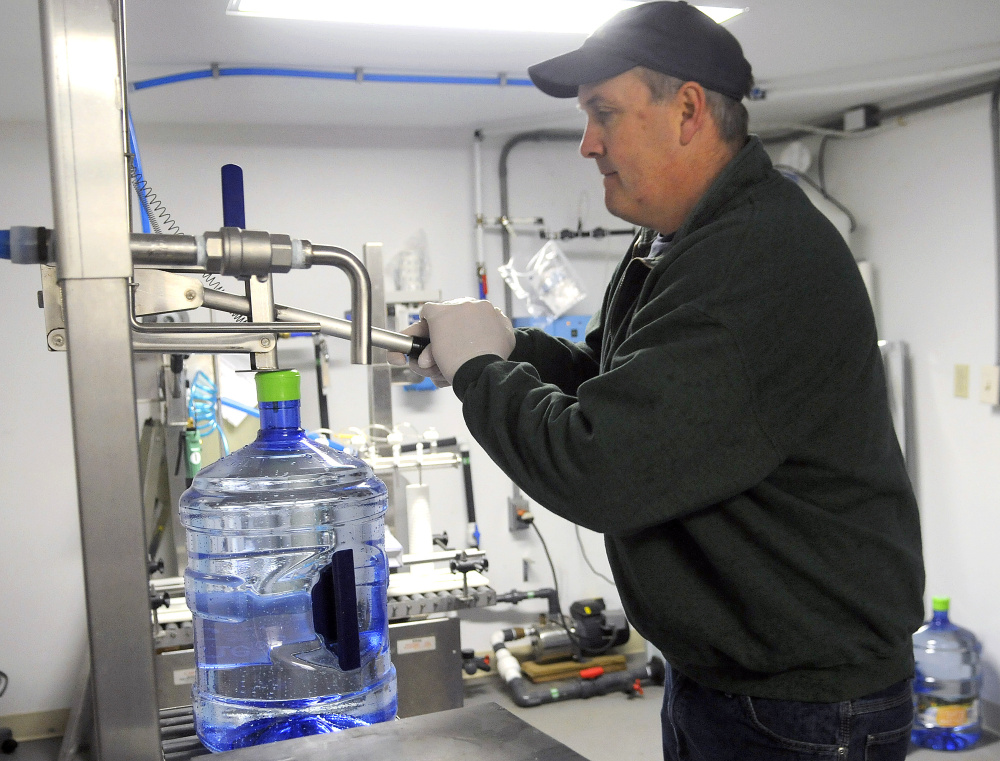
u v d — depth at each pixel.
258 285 0.84
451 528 3.80
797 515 1.06
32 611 3.32
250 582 1.04
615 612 3.91
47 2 0.65
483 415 1.03
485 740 0.76
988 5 2.37
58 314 0.79
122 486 0.68
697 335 0.97
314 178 3.60
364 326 0.82
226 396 3.06
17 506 3.30
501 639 3.73
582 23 2.37
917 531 1.18
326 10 2.22
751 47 2.73
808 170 3.96
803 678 1.09
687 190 1.17
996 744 3.08
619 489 0.95
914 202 3.44
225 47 2.51
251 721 0.98
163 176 3.43
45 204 3.25
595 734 3.21
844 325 1.03
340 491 1.09
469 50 2.61
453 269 3.80
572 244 3.96
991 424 3.15
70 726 2.89
